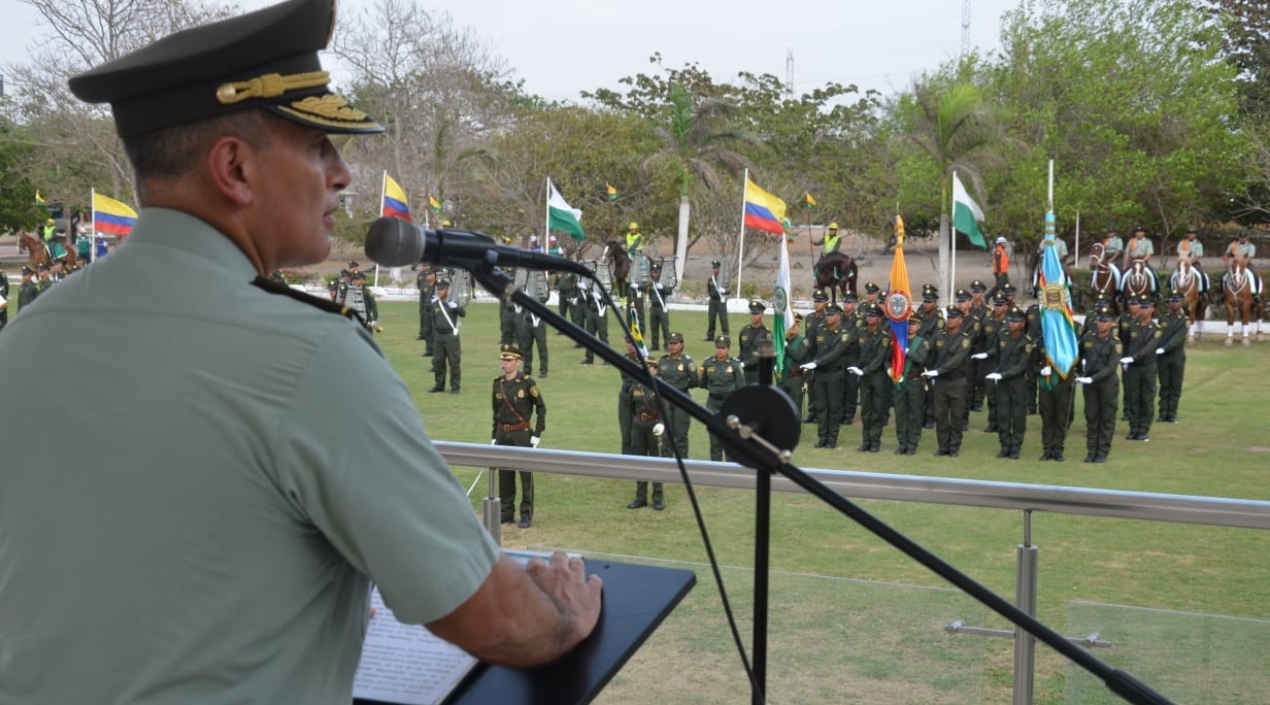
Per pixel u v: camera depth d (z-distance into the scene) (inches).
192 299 53.8
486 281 70.4
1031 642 116.9
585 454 130.2
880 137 1747.0
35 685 52.5
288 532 52.2
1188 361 960.9
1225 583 196.2
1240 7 1638.8
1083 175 1401.3
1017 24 1456.7
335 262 1900.8
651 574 77.7
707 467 125.6
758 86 1883.6
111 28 1368.1
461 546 54.0
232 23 56.1
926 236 1753.2
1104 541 217.2
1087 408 606.2
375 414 52.7
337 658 55.6
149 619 50.6
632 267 1207.6
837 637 121.3
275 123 56.9
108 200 1130.7
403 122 1632.6
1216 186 1419.8
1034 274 1379.2
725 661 122.5
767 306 1407.5
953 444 645.9
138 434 51.3
